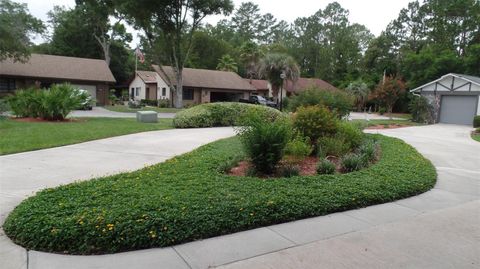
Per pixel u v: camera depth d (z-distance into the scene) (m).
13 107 14.30
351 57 52.84
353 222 4.00
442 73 31.30
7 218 3.63
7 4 21.94
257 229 3.71
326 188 4.80
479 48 29.73
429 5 42.25
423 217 4.24
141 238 3.15
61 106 14.04
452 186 5.87
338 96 11.91
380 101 29.44
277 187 4.77
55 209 3.60
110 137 10.38
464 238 3.61
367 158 7.30
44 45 41.50
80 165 6.48
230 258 3.04
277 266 2.92
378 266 2.97
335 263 3.00
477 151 10.30
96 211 3.51
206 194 4.25
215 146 8.55
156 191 4.34
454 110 23.70
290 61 33.12
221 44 50.16
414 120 24.09
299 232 3.66
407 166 6.66
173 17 28.31
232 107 15.05
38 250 3.07
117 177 5.25
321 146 7.68
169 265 2.88
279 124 6.23
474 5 36.28
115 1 27.09
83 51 43.12
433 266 3.01
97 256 3.01
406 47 43.53
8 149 7.64
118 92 48.28
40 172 5.84
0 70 25.66
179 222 3.40
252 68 44.88
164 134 11.49
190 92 33.72
